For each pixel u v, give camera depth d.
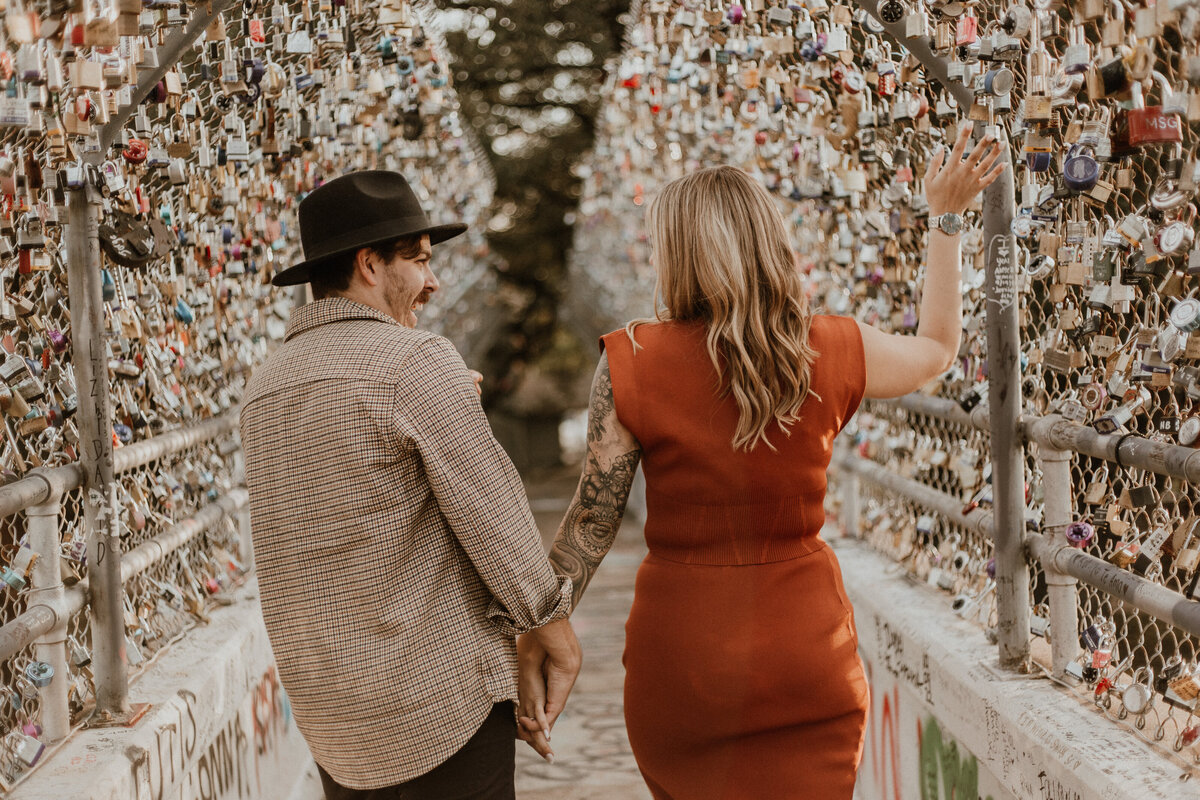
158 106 2.67
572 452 25.38
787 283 1.67
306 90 3.05
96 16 1.59
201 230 3.31
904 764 2.94
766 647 1.66
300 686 1.70
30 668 2.22
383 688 1.65
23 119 1.60
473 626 1.72
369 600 1.65
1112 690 2.07
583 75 14.55
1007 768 2.16
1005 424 2.39
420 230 1.81
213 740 2.80
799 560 1.70
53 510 2.29
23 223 2.18
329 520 1.65
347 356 1.69
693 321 1.72
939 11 2.16
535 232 17.00
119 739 2.29
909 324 3.14
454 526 1.66
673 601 1.70
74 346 2.41
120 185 2.43
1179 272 1.77
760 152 3.73
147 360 2.97
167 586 3.13
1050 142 1.99
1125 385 2.00
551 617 1.71
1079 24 1.73
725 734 1.67
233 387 4.09
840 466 4.32
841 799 1.67
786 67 3.28
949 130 2.45
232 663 3.05
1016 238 2.43
